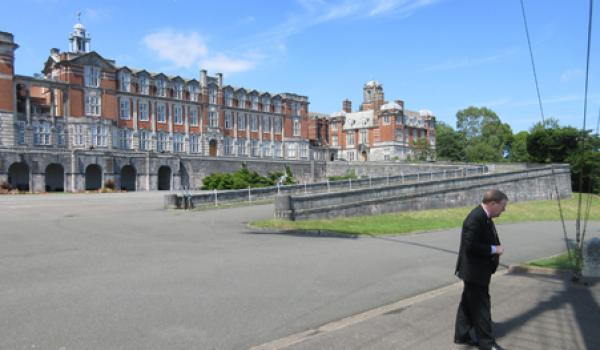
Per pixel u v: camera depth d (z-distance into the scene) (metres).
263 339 8.30
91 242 18.70
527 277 14.23
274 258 16.12
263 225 25.14
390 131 124.75
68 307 9.83
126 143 78.56
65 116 71.00
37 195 53.38
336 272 14.11
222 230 23.61
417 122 135.62
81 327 8.62
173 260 15.25
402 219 34.47
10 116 64.38
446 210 42.78
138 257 15.66
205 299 10.65
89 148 71.12
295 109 108.88
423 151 121.69
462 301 8.16
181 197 34.56
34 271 13.24
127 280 12.30
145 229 23.17
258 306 10.26
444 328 8.97
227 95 95.44
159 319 9.17
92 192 61.84
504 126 141.75
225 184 55.28
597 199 60.34
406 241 22.09
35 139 67.75
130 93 78.88
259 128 101.00
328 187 46.44
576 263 13.60
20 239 19.14
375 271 14.52
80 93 72.31
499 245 8.04
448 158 124.69
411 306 10.55
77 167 63.59
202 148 89.62
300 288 11.96
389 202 38.50
